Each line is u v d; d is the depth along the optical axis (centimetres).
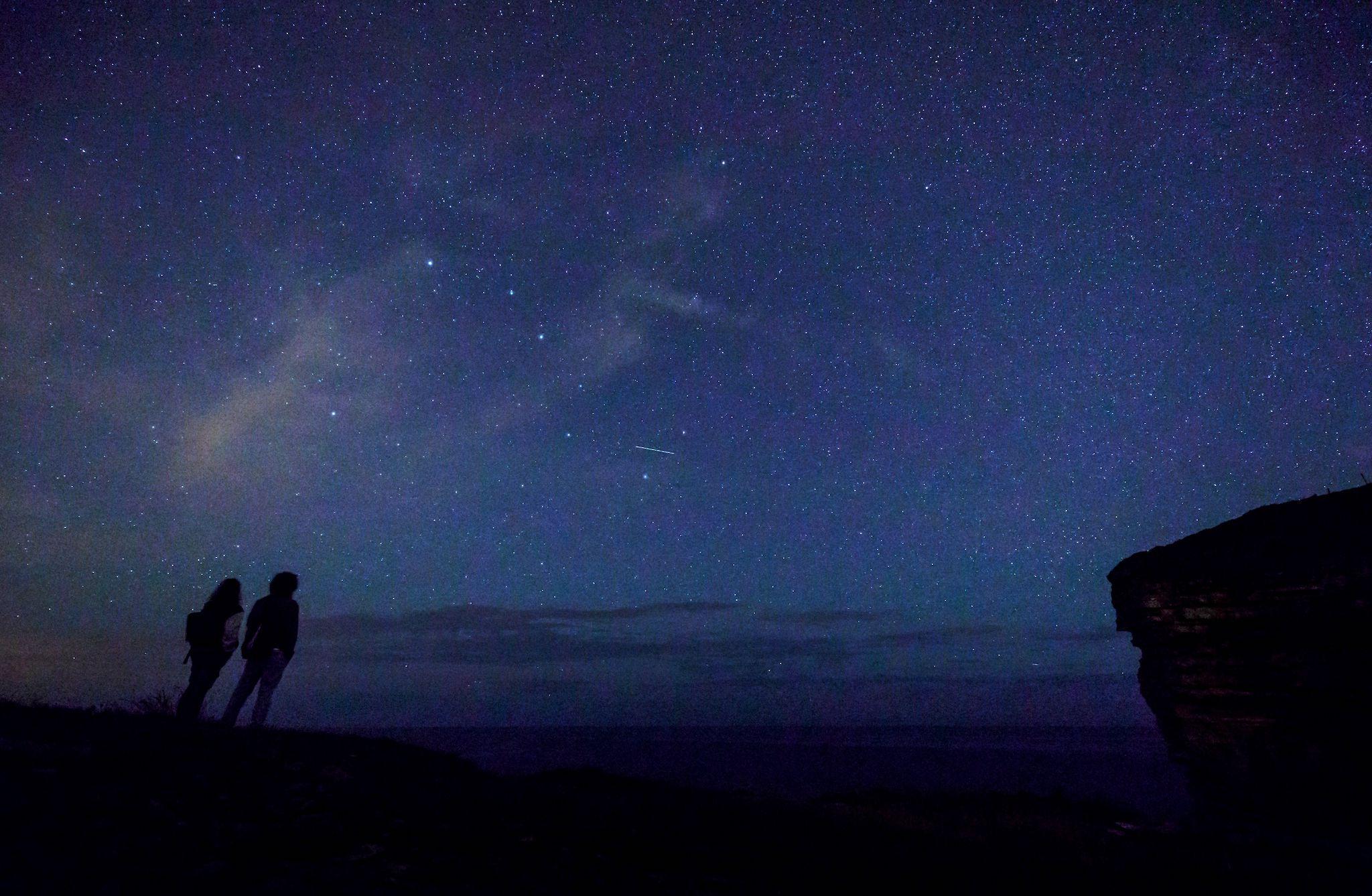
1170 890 546
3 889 329
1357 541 796
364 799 557
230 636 887
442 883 407
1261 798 868
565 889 428
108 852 387
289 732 820
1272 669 859
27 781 480
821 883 509
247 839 438
